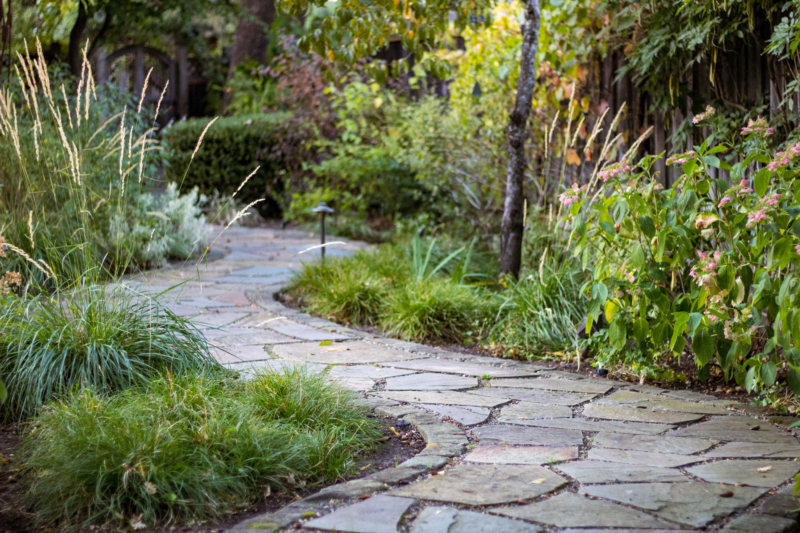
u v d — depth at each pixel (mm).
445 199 9648
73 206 5707
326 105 11367
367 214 11758
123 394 3219
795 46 3801
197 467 2521
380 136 10992
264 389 3295
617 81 6152
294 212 11914
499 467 2705
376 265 6844
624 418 3371
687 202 3945
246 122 12906
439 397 3703
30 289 5234
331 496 2432
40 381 3289
